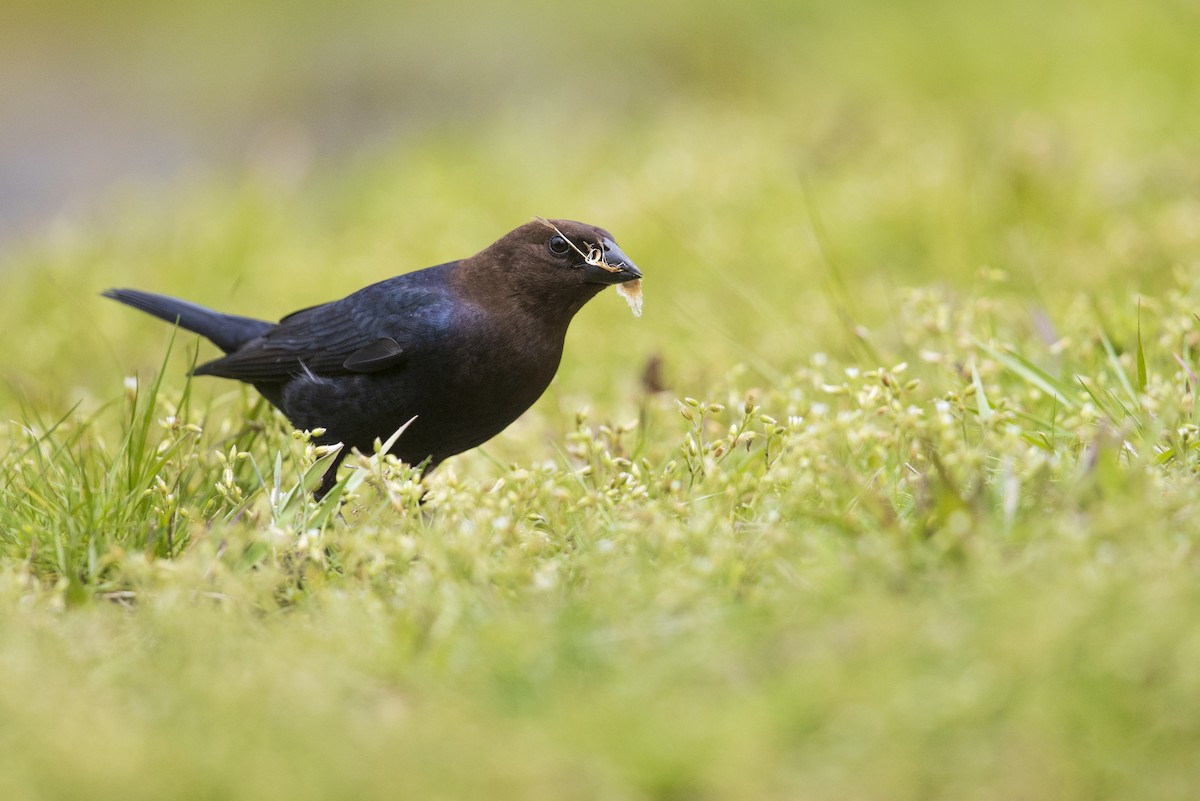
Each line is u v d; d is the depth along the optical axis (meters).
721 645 5.44
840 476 6.68
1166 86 18.05
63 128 30.31
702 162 16.67
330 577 6.71
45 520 7.56
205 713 5.17
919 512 6.30
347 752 4.94
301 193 20.77
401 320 8.56
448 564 6.29
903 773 4.68
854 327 9.82
